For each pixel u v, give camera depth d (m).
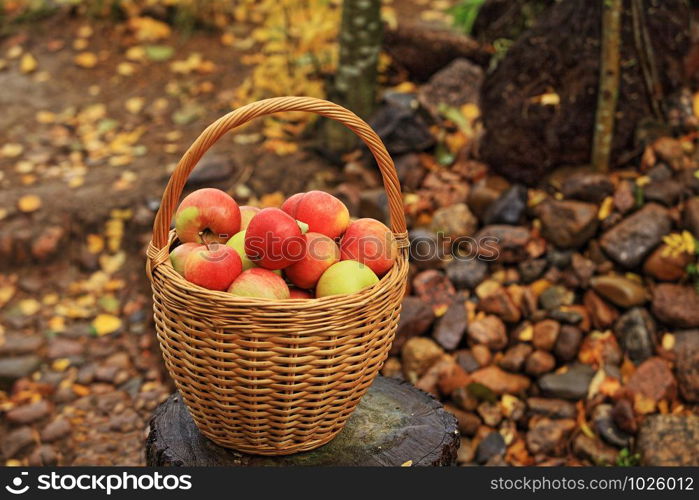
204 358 1.25
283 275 1.33
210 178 2.33
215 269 1.24
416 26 2.54
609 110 2.06
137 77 2.81
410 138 2.27
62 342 2.12
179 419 1.42
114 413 1.98
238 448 1.34
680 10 2.11
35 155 2.52
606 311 1.95
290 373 1.24
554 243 2.04
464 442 1.88
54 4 3.11
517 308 1.99
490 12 2.42
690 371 1.86
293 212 1.34
